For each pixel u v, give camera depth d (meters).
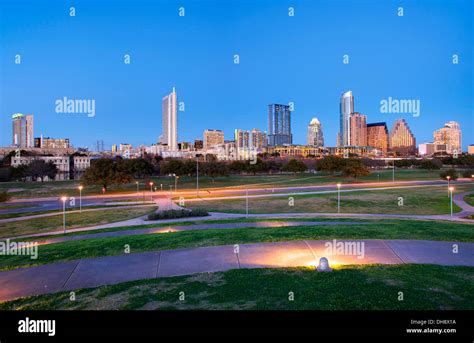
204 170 102.44
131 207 48.56
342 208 46.66
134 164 102.12
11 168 119.38
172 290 9.99
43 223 36.41
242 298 9.20
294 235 16.41
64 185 92.69
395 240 15.07
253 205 49.69
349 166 101.69
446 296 9.06
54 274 11.92
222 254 13.62
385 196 59.06
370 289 9.55
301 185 84.38
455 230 17.58
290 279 10.50
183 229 22.86
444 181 90.00
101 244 16.20
